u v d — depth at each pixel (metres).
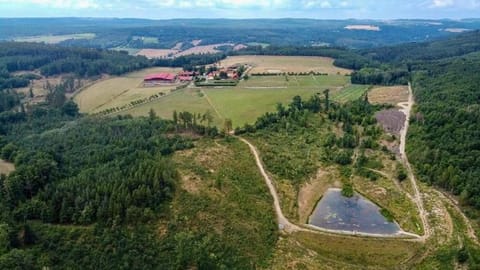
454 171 146.75
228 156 163.25
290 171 161.12
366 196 150.00
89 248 102.06
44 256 99.00
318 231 125.62
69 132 192.00
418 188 150.38
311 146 187.00
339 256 114.25
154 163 132.88
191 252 103.88
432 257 113.56
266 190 145.00
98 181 120.62
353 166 169.25
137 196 113.44
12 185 116.88
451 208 137.12
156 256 103.19
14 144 170.25
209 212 120.25
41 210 108.81
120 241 103.56
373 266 110.56
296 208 138.88
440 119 184.00
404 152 177.12
